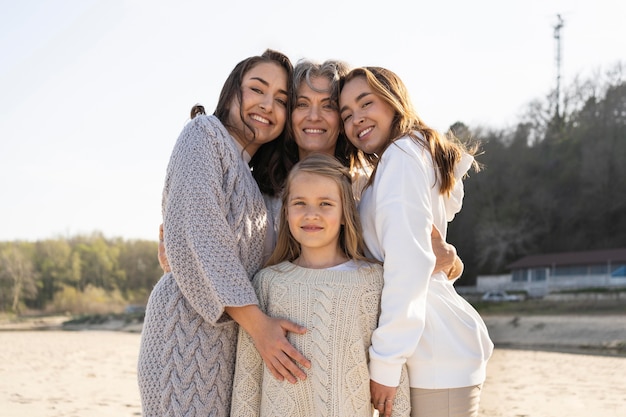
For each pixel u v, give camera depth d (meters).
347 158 3.30
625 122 47.16
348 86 2.92
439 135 2.73
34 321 52.06
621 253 38.22
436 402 2.46
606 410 9.26
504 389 11.53
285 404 2.43
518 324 29.05
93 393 10.67
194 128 2.65
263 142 3.05
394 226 2.45
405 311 2.38
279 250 2.71
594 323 26.75
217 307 2.46
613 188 44.72
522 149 49.09
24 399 9.93
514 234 44.91
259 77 2.95
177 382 2.51
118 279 68.81
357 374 2.43
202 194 2.51
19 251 65.88
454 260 2.65
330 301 2.45
